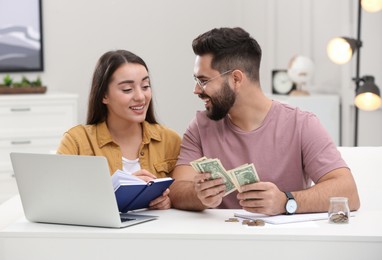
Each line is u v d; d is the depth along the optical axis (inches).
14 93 243.3
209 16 279.1
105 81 117.3
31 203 101.3
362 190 130.1
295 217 102.0
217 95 112.8
